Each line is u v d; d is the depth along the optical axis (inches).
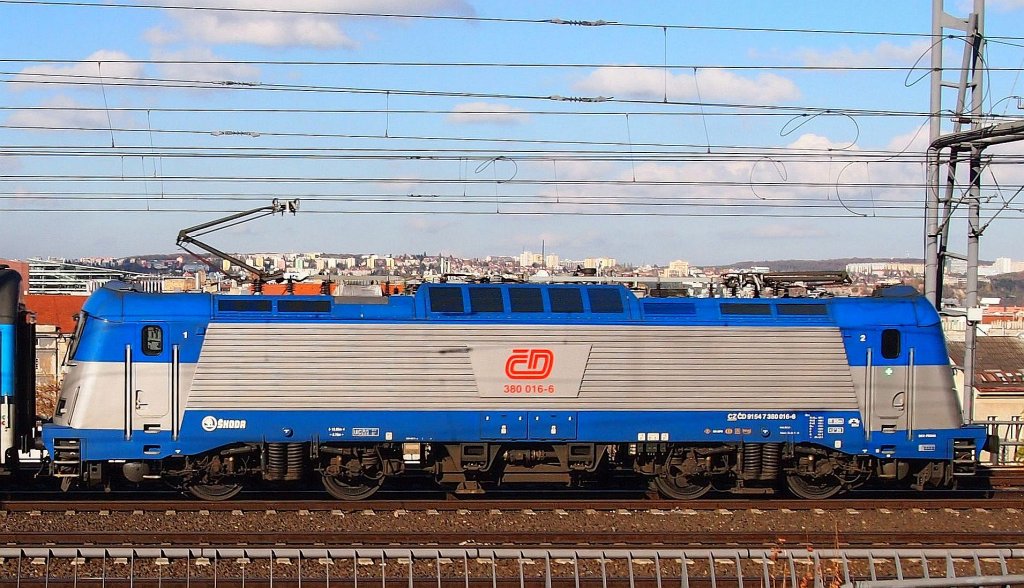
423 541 603.5
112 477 723.4
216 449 680.4
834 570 481.1
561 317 695.1
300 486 750.5
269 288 778.2
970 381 819.4
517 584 532.1
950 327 2171.5
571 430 693.9
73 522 628.7
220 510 663.8
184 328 669.3
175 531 614.5
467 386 685.9
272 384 673.6
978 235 803.4
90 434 662.5
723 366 703.7
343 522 644.1
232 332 672.4
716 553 468.1
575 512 674.2
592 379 695.1
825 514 682.8
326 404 676.7
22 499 679.7
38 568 538.0
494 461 719.7
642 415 698.8
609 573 553.0
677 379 700.7
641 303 707.4
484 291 698.2
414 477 775.1
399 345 682.2
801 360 708.7
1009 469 815.1
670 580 534.9
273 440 674.8
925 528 661.3
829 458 724.0
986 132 745.6
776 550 476.1
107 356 664.4
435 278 730.2
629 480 785.6
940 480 730.2
